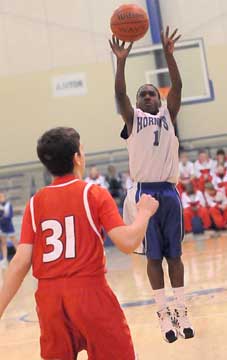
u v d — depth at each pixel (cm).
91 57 3622
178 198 973
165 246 981
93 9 3603
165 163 961
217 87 3566
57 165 650
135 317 1339
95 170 3266
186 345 1066
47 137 652
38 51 3641
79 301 607
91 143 3644
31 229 641
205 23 3559
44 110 3656
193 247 2581
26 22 3628
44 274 624
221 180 3128
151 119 958
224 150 3522
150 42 3534
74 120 3647
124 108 946
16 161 3662
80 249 623
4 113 3669
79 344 628
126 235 610
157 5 3556
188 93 3303
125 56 938
